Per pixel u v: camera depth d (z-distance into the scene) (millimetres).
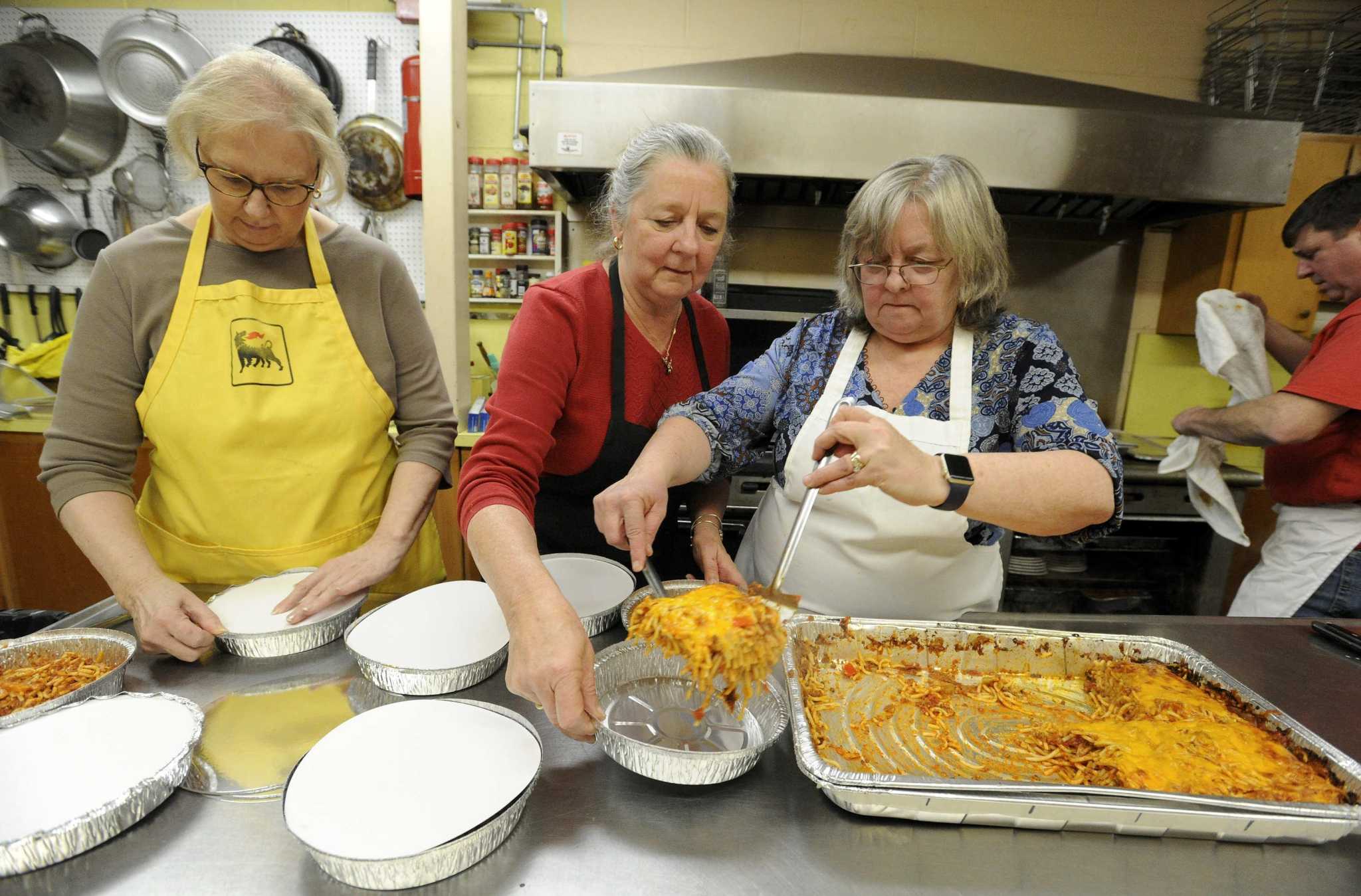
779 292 2963
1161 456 2711
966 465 871
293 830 619
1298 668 1057
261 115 1041
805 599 1299
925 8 2877
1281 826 679
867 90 2373
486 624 1021
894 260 1077
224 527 1321
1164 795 690
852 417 874
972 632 1048
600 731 750
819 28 2906
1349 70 2691
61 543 2619
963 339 1176
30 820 647
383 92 2891
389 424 1451
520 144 2945
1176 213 2809
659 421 1295
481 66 2908
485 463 1012
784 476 1309
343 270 1346
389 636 969
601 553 1443
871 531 1222
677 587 1124
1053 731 912
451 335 2346
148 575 1044
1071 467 904
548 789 751
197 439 1263
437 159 2215
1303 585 1872
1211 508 2209
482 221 2992
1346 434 1759
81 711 784
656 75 2443
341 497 1388
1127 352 3119
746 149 2318
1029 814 699
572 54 2920
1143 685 946
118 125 2889
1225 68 2826
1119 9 2859
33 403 2705
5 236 2934
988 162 2311
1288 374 2990
